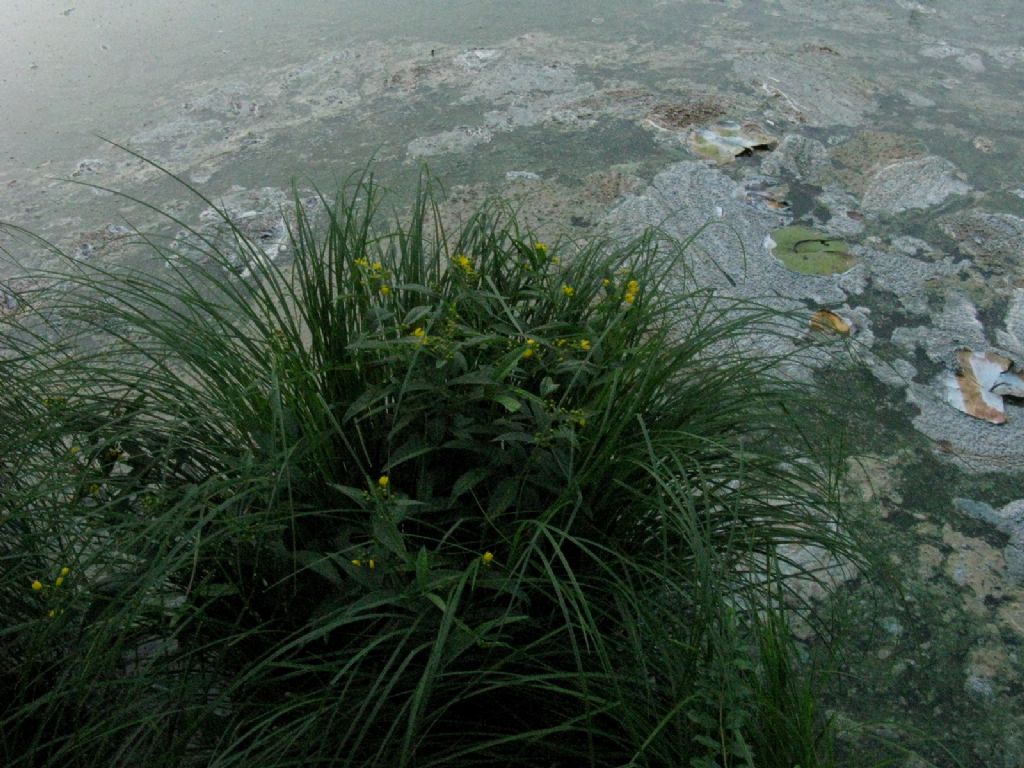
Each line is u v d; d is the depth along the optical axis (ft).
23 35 12.53
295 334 4.53
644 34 11.69
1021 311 7.24
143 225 8.34
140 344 5.62
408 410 4.04
